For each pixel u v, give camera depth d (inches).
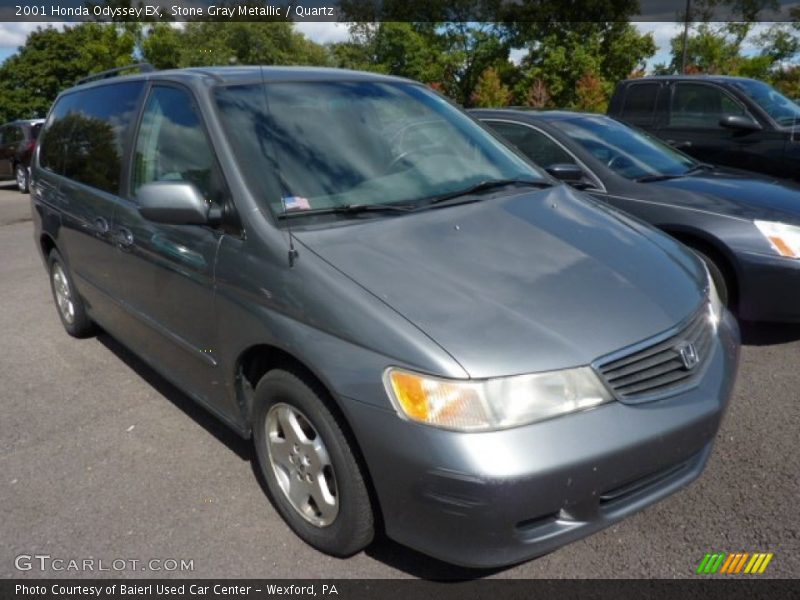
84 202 166.9
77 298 194.7
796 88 1229.1
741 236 168.6
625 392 91.0
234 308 111.4
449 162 135.5
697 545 104.1
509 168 141.9
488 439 83.4
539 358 87.4
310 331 97.7
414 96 149.6
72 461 137.2
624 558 102.3
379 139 132.4
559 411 86.4
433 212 118.3
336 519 101.1
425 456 85.0
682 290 106.7
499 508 83.1
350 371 91.4
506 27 1326.3
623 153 208.4
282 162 119.4
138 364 184.7
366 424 89.7
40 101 1633.9
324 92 137.0
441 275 100.2
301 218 111.4
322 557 106.3
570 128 213.8
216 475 129.6
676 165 211.0
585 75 1238.3
